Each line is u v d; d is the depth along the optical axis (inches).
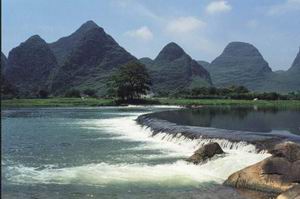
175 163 1066.1
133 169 998.4
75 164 1079.6
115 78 5428.2
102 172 968.3
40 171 988.6
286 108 3826.3
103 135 1732.3
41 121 2532.0
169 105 4830.2
